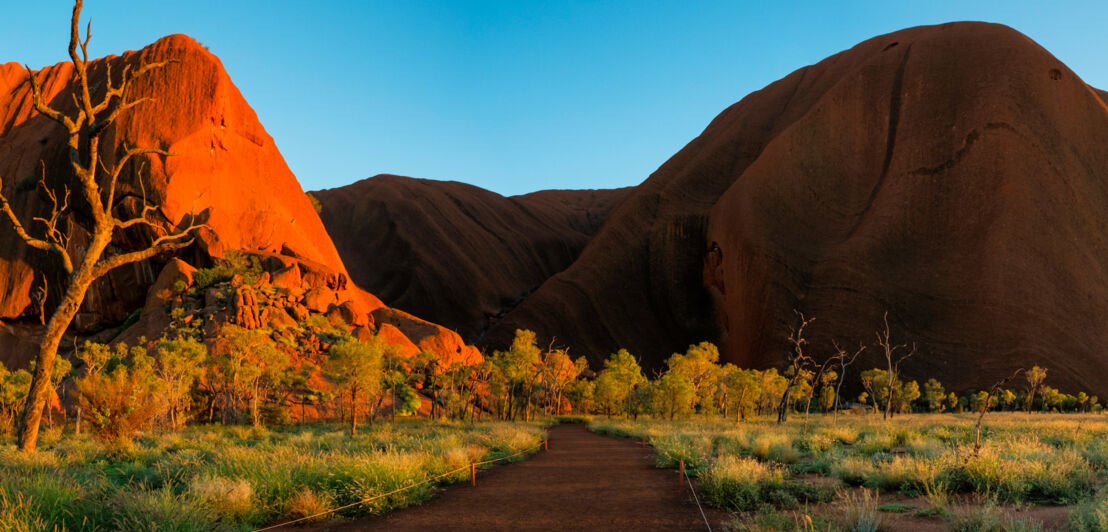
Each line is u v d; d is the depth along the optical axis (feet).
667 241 540.93
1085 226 386.32
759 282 432.66
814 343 382.22
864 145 478.59
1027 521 22.21
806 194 465.47
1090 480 31.01
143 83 295.48
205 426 143.43
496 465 54.80
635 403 226.38
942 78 466.29
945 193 416.46
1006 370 322.96
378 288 587.68
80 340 264.52
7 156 307.99
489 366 202.69
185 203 273.75
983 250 377.71
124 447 54.85
